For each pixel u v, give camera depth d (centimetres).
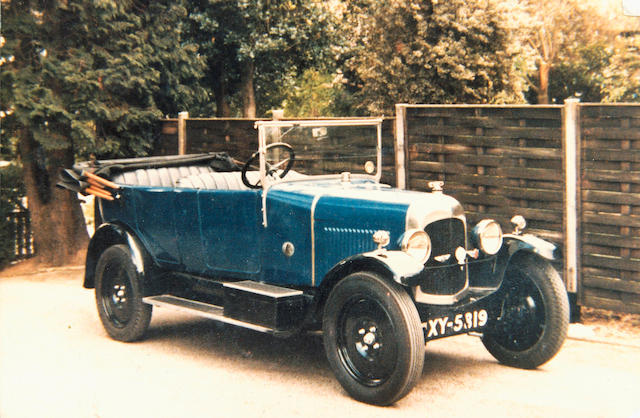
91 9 871
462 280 467
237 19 1644
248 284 504
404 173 714
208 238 548
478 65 2072
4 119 916
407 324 401
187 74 991
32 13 875
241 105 2070
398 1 2078
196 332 629
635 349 536
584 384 461
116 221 627
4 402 441
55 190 970
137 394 456
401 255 418
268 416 412
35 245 1022
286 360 536
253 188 521
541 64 2145
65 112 835
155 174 669
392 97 2138
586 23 1989
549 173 606
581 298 594
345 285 431
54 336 614
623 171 559
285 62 1867
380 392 416
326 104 2339
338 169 557
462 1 2044
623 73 1931
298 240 490
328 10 1845
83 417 414
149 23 954
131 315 586
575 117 580
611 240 571
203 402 439
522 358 496
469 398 437
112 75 872
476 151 656
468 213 670
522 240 491
